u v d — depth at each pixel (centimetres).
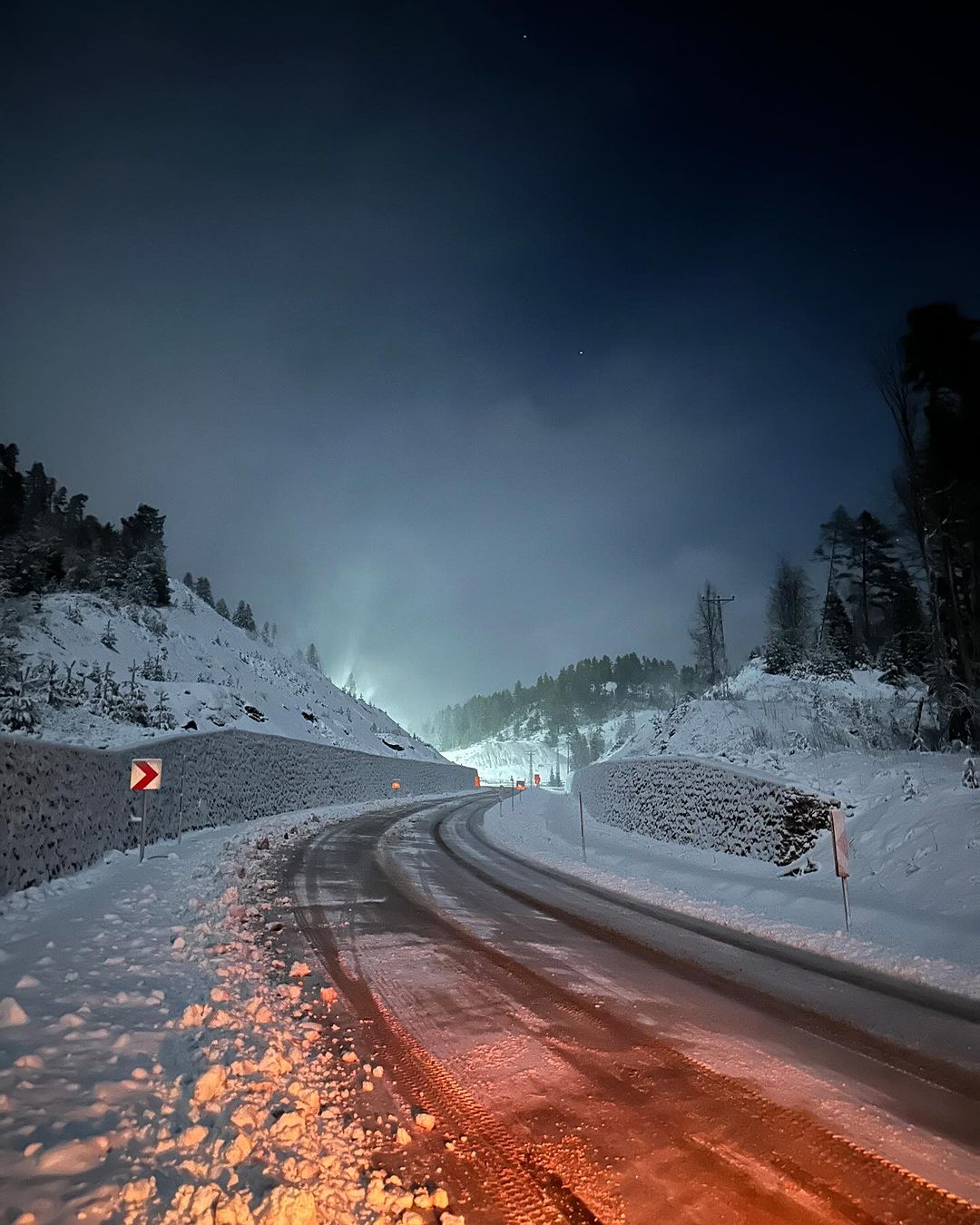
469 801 4850
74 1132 382
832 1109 469
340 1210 346
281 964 798
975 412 2006
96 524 6406
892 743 2406
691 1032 611
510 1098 484
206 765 2302
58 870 1173
